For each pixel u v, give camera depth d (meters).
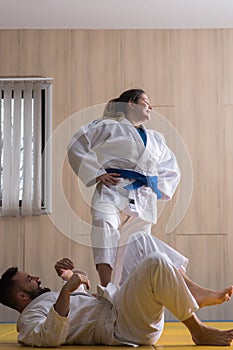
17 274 4.86
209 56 9.65
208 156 9.48
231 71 9.62
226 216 9.40
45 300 4.73
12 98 9.61
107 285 4.70
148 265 4.31
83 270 9.29
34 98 9.48
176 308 4.36
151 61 9.64
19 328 4.71
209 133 9.53
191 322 4.51
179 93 9.59
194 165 9.48
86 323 4.56
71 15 9.22
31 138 9.43
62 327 4.37
